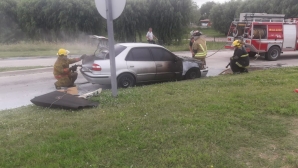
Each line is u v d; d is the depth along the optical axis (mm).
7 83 10125
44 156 3709
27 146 4051
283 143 4078
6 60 16672
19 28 33844
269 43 15438
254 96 6375
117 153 3770
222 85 7836
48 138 4320
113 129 4562
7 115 5605
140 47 8953
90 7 28250
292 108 5438
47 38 31219
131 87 8359
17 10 32750
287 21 16484
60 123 4922
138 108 5645
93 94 6688
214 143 4055
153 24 28547
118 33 28188
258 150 3891
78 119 5105
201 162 3549
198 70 9859
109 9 6059
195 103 5926
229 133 4367
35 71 12320
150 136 4277
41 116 5410
